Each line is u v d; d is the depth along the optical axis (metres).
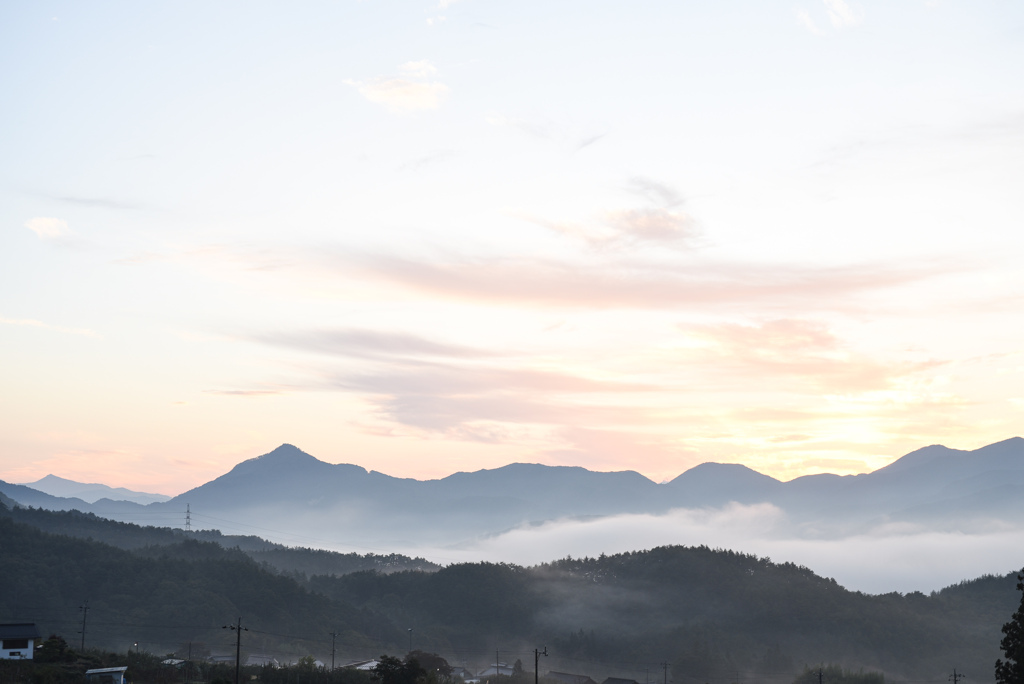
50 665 108.25
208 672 120.75
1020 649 59.22
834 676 178.50
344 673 122.56
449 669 157.88
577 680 179.12
